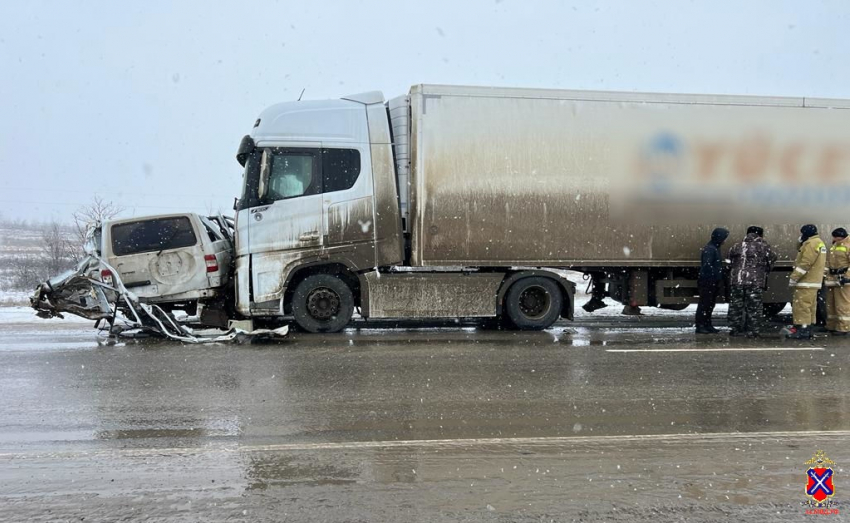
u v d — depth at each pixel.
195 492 3.71
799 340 9.09
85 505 3.54
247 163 9.24
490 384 6.30
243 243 9.14
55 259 23.94
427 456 4.28
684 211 9.91
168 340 9.06
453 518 3.38
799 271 9.20
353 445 4.50
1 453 4.35
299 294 9.43
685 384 6.32
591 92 9.65
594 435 4.72
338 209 9.27
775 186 10.10
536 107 9.51
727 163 9.98
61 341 9.05
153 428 4.89
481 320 11.23
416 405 5.54
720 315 12.30
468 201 9.39
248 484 3.81
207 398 5.77
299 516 3.40
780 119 10.09
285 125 9.24
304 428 4.89
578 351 8.12
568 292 9.89
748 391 6.05
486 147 9.41
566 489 3.74
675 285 10.14
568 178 9.61
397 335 9.49
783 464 4.14
